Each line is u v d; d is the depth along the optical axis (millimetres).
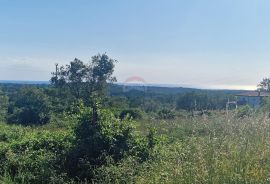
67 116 11969
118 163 10016
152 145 11000
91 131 11109
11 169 11000
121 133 10961
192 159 8023
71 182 9812
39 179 10227
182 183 7262
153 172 8586
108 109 11672
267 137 9172
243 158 7684
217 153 7969
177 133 14742
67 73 71875
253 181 6816
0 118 46469
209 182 6980
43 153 11531
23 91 53438
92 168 10203
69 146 11273
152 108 54688
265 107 20938
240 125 11156
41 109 46156
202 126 13430
